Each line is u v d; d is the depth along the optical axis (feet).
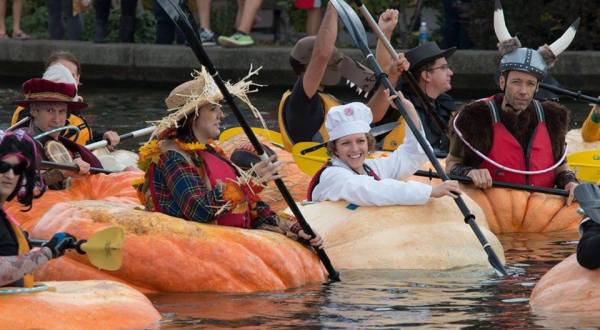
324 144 69.21
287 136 73.77
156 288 50.49
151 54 133.69
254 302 48.34
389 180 58.85
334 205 59.36
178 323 44.32
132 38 141.18
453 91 126.00
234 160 63.57
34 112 65.16
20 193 42.78
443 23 141.38
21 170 42.01
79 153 67.56
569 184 69.36
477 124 69.56
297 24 137.28
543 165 69.62
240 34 130.11
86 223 51.06
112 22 147.64
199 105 53.16
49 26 148.25
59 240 42.14
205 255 50.65
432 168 70.85
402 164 61.82
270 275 51.31
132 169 71.46
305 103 71.82
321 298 49.21
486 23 129.49
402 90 77.30
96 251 42.19
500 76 69.67
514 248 62.75
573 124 101.76
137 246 50.24
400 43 139.13
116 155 77.36
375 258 56.65
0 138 42.55
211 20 148.05
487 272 55.62
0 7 146.41
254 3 130.31
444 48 135.13
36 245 45.03
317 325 44.01
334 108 60.39
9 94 120.98
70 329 42.16
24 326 41.57
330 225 58.03
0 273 41.32
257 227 54.95
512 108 69.05
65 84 65.00
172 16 51.78
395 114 75.10
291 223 54.65
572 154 77.56
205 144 54.08
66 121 71.56
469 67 124.98
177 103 53.52
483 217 60.90
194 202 52.60
